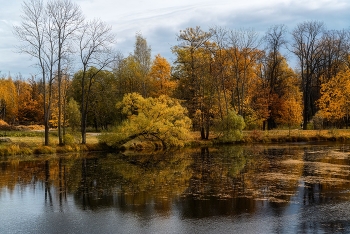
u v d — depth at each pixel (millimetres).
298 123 55969
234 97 51188
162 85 53625
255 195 18266
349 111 48500
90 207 16672
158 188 20281
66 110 48688
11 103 74562
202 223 14102
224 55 46906
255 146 42188
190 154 35688
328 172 24281
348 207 15969
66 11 36594
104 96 50688
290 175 23391
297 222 14055
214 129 45031
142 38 62219
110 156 34781
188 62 46750
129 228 13750
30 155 34938
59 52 37000
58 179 23203
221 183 21312
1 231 13758
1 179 23250
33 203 17516
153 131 40000
